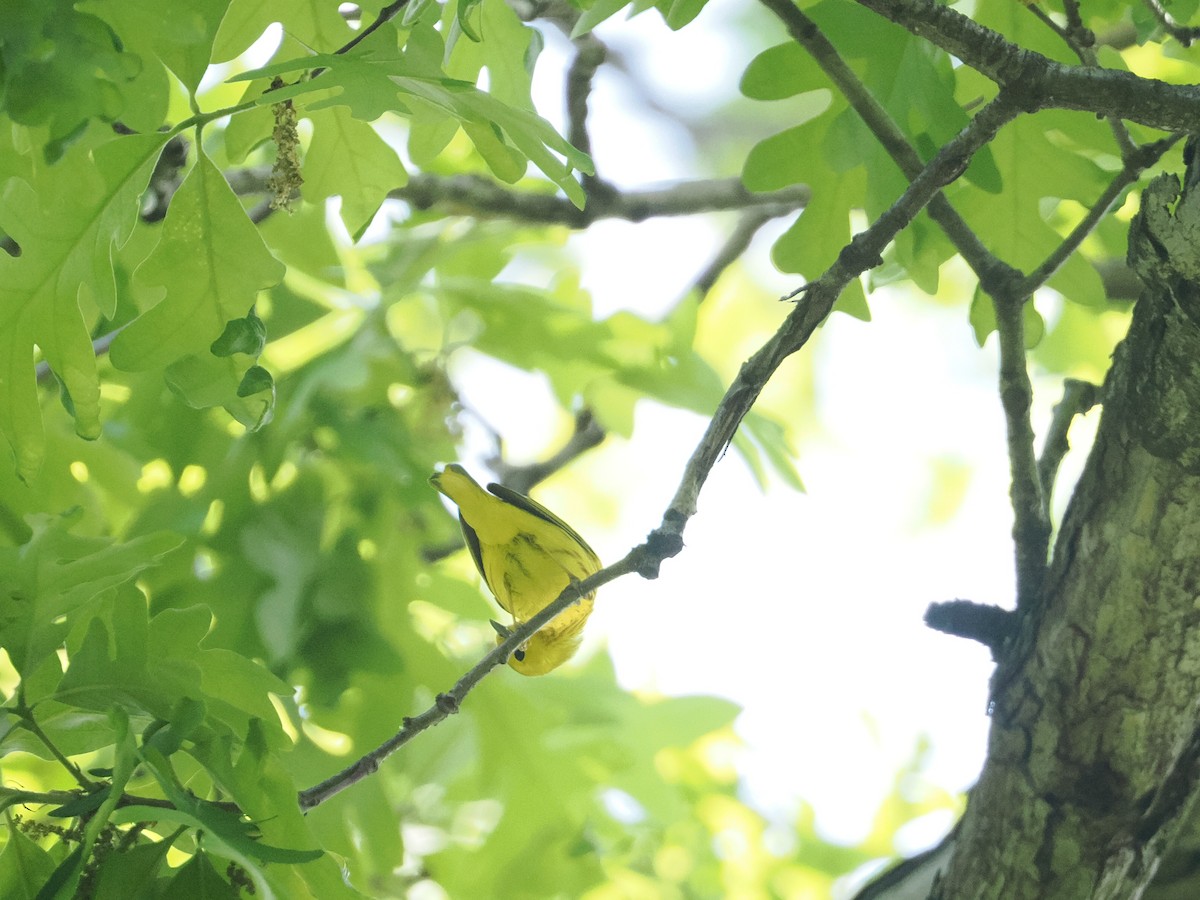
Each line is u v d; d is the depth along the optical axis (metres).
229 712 6.47
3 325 5.98
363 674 11.61
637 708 14.73
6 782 9.63
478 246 14.66
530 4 9.70
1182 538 6.60
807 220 8.97
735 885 15.70
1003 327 7.97
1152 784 7.28
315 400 12.25
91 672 6.19
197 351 6.07
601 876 12.52
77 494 11.84
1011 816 7.55
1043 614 7.37
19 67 4.68
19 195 5.92
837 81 7.77
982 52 6.25
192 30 5.20
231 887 5.75
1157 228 5.81
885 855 15.89
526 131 5.89
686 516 6.47
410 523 12.32
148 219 9.20
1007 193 9.18
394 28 6.01
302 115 7.42
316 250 12.98
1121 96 6.28
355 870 10.42
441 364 12.87
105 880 5.67
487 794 12.60
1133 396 6.55
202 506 11.76
